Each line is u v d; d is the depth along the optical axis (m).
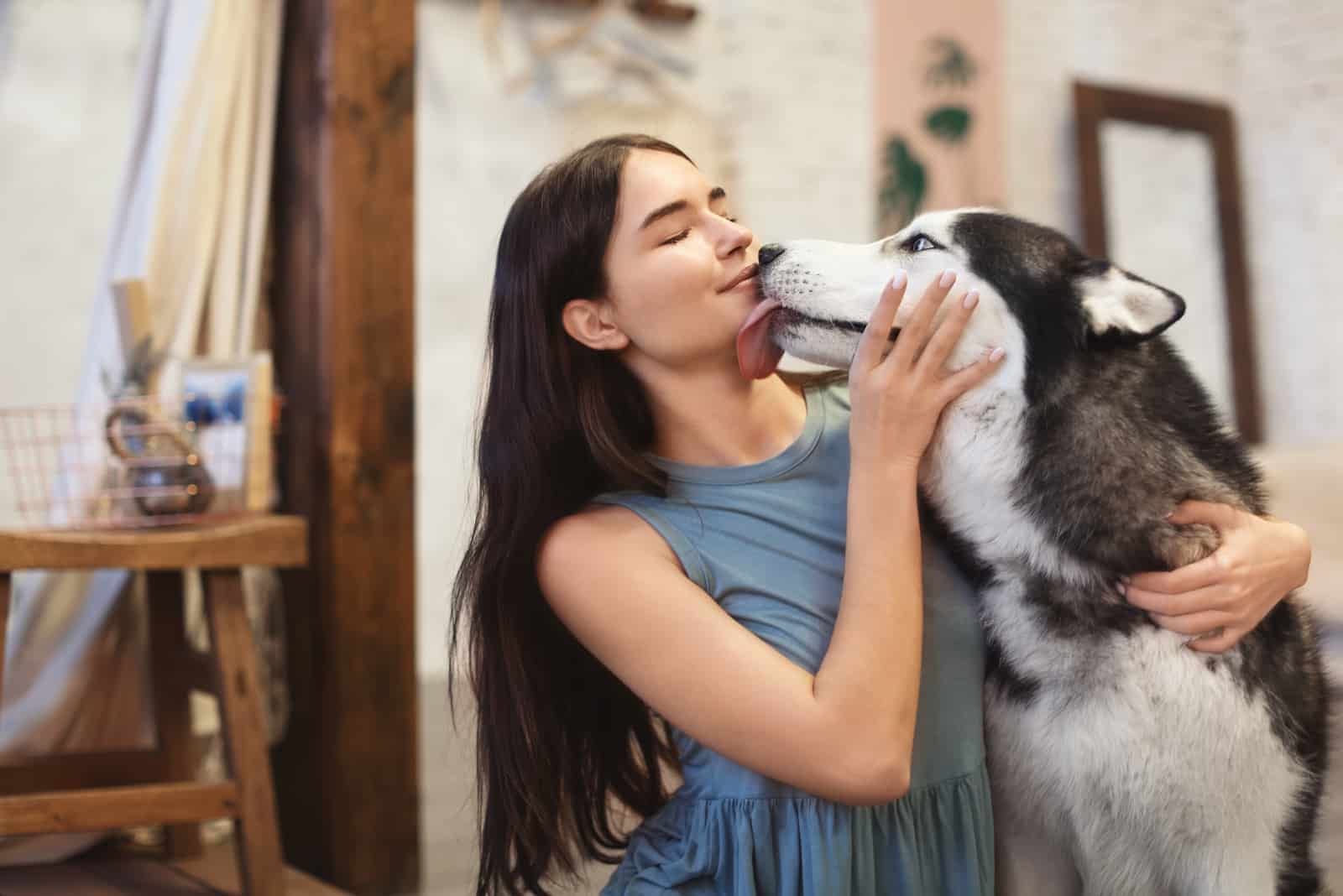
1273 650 1.41
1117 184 6.07
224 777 2.66
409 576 2.42
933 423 1.30
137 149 2.64
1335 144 6.09
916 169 5.71
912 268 1.41
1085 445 1.38
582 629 1.35
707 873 1.33
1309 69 6.20
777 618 1.34
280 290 2.62
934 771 1.35
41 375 3.97
